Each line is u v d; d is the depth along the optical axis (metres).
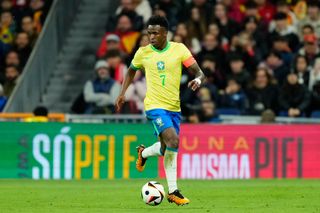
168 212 34.72
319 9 72.38
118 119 61.69
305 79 66.00
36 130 58.78
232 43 68.31
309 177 60.97
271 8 72.31
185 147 60.03
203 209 36.12
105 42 70.44
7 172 58.59
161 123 36.81
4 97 66.44
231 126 60.47
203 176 60.19
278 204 38.84
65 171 58.94
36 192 46.09
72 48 74.88
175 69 37.34
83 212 35.12
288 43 69.12
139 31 69.81
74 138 59.03
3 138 58.53
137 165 40.09
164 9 72.12
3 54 73.44
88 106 65.88
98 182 55.38
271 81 65.00
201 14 70.00
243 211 35.28
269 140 60.72
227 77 65.56
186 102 64.25
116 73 66.38
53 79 72.31
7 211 35.62
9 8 75.38
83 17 77.44
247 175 60.53
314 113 64.19
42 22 74.38
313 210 35.97
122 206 37.88
